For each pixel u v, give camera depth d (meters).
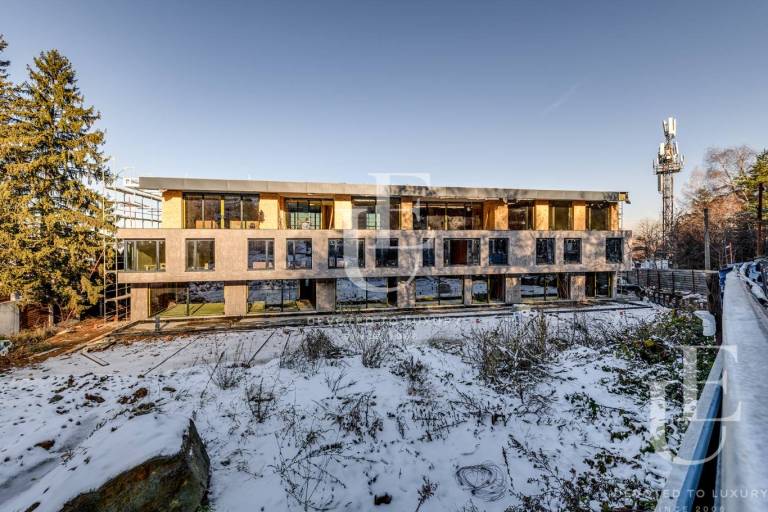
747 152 40.81
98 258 21.17
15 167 18.09
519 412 7.25
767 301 5.55
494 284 26.50
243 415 7.59
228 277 20.70
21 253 18.02
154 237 20.12
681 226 46.56
